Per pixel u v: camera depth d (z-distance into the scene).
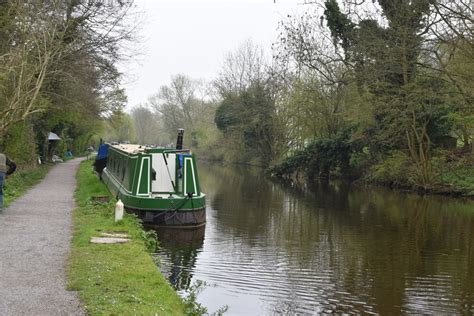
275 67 46.44
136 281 7.56
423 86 28.02
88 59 25.67
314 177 40.62
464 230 17.70
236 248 14.11
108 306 6.16
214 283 10.73
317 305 9.58
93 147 85.06
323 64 32.97
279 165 42.56
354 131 36.25
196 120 87.12
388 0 27.39
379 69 27.06
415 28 25.81
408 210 22.67
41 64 18.64
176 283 10.62
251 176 44.06
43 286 6.94
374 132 33.50
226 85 57.16
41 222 12.20
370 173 35.38
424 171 30.28
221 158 68.69
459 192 28.08
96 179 26.50
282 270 11.98
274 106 47.31
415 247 14.81
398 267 12.47
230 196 27.47
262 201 25.41
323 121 40.19
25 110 18.55
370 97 30.64
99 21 25.59
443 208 23.53
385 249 14.52
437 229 17.83
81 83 25.98
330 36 34.00
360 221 19.42
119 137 89.19
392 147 33.50
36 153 33.56
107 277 7.54
